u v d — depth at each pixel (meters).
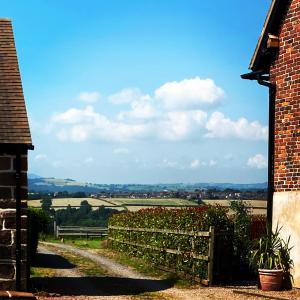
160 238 20.78
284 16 16.00
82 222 62.50
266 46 16.44
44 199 78.44
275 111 16.20
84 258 24.98
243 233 18.62
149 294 14.70
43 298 13.62
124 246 27.30
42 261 23.02
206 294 14.66
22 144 13.56
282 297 13.80
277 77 16.23
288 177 15.55
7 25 17.14
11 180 13.65
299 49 15.34
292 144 15.45
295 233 15.12
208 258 16.33
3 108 14.45
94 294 14.59
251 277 17.95
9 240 13.60
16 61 15.97
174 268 19.08
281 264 15.20
